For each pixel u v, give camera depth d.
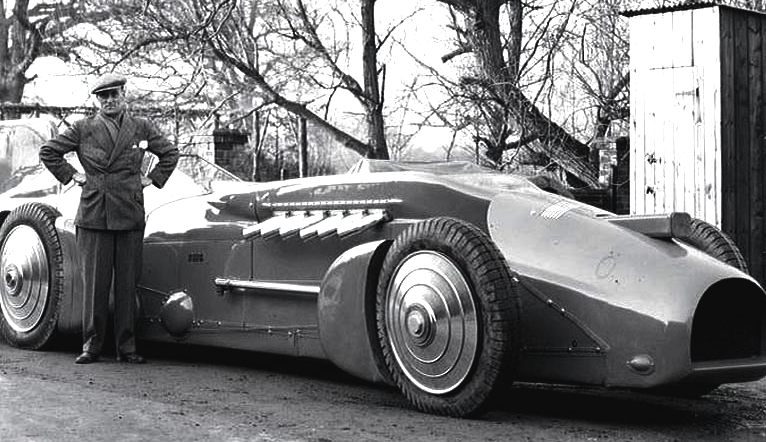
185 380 5.94
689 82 9.32
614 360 4.71
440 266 4.84
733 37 9.25
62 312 6.85
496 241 5.14
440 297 4.82
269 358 6.91
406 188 5.47
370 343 5.21
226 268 6.29
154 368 6.38
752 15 9.40
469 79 12.85
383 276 5.09
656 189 9.56
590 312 4.78
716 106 9.15
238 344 6.21
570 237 5.03
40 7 27.50
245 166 17.25
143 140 6.64
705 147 9.23
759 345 4.99
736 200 9.23
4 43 27.80
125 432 4.37
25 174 8.02
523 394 5.85
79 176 6.49
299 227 5.79
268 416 4.84
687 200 9.36
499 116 13.12
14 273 7.03
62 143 6.45
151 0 13.08
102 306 6.50
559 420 5.00
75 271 6.83
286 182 6.11
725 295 4.91
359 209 5.61
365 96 14.12
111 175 6.48
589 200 13.06
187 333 6.50
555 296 4.89
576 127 14.23
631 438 4.61
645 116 9.62
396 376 5.05
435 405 4.88
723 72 9.16
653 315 4.61
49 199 7.36
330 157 20.73
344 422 4.73
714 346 4.88
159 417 4.67
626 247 4.87
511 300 4.66
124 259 6.54
